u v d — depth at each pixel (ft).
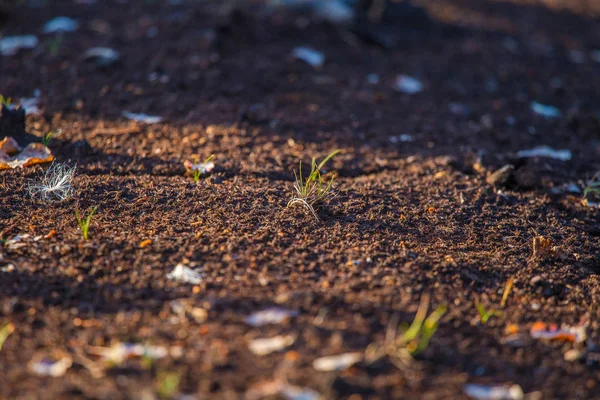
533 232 13.71
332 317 10.01
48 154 14.80
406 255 12.10
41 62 20.16
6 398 8.11
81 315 9.86
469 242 13.01
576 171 17.25
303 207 13.48
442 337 9.87
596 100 22.93
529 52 26.84
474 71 23.72
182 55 20.81
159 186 14.05
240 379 8.59
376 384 8.66
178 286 10.67
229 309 10.09
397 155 16.94
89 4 25.71
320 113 18.80
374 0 26.86
